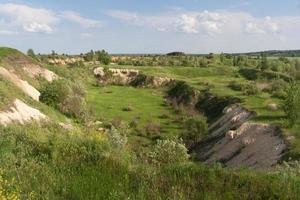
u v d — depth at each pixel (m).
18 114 32.84
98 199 7.80
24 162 10.29
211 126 60.31
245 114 52.19
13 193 7.46
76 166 9.97
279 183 8.38
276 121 43.50
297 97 41.03
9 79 50.34
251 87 72.25
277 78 97.88
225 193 8.01
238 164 38.69
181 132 57.59
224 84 89.69
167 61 145.00
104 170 9.59
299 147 33.50
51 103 52.72
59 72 89.38
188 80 101.50
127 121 64.31
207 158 45.28
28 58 73.25
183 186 8.45
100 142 11.98
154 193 8.04
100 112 69.31
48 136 13.23
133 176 9.22
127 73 119.12
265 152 36.62
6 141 11.61
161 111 75.88
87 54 159.12
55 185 8.62
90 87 104.88
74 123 48.97
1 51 67.81
